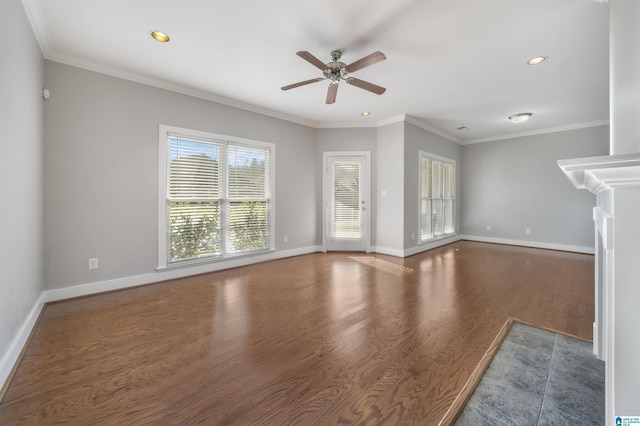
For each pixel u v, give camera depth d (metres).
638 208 0.85
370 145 5.23
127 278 3.19
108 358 1.80
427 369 1.68
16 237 1.84
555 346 1.94
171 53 2.74
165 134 3.44
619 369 0.88
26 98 2.08
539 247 5.70
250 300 2.83
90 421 1.29
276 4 2.05
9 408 1.36
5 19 1.65
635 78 1.13
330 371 1.67
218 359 1.79
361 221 5.30
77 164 2.87
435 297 2.90
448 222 6.35
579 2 2.00
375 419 1.30
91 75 2.93
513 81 3.36
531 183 5.79
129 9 2.11
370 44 2.57
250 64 2.96
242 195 4.23
